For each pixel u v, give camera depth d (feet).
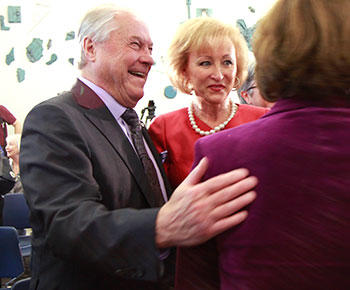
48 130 3.59
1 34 17.26
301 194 2.23
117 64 4.13
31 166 3.47
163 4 17.67
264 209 2.29
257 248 2.27
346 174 2.20
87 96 4.10
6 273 7.99
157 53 17.80
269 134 2.40
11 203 11.89
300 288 2.16
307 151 2.27
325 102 2.39
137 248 2.91
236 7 18.10
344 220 2.14
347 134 2.27
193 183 2.65
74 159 3.49
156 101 18.06
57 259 3.70
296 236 2.20
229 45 4.98
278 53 2.46
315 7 2.39
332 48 2.31
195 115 5.33
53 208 3.23
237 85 5.42
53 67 17.85
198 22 5.02
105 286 3.68
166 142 5.30
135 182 3.96
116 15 4.22
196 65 5.01
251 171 2.39
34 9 17.53
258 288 2.23
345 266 2.12
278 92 2.52
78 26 4.41
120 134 4.07
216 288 2.61
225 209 2.38
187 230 2.62
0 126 16.16
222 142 2.58
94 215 3.11
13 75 17.47
